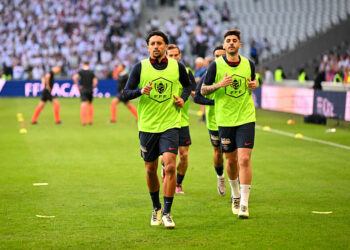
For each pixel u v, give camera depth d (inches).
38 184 1168.8
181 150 1066.1
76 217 907.4
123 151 1648.6
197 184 1187.9
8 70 4539.9
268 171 1326.3
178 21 5039.4
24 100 3730.3
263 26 4736.7
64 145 1768.0
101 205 989.8
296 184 1177.4
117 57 4736.7
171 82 855.7
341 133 2066.9
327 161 1467.8
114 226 855.7
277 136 1987.0
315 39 4180.6
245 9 5073.8
